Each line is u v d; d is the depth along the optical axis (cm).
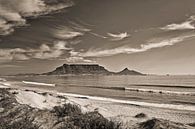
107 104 1925
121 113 1452
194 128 837
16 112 865
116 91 4403
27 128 689
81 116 811
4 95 1356
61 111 911
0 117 783
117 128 740
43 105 1409
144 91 4531
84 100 2131
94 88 5288
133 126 827
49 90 4109
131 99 2811
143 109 1714
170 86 6762
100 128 727
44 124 743
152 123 815
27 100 1478
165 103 2358
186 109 1842
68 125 721
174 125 827
